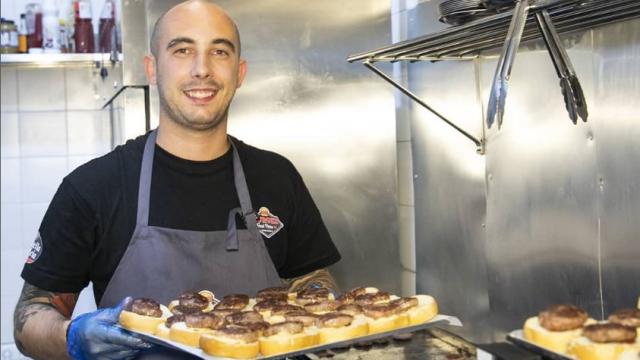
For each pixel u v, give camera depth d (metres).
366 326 1.26
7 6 2.78
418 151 1.97
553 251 1.53
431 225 1.93
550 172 1.53
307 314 1.30
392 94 2.04
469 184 1.78
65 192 1.62
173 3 1.89
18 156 2.83
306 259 1.82
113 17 2.35
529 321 1.06
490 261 1.71
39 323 1.49
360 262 2.06
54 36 2.56
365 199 2.05
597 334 0.97
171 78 1.60
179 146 1.65
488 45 1.56
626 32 1.34
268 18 1.97
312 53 2.01
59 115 2.85
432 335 1.34
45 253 1.59
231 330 1.18
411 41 1.41
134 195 1.63
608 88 1.39
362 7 2.02
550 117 1.52
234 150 1.72
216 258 1.60
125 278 1.58
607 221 1.40
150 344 1.30
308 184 2.02
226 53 1.62
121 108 2.09
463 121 1.78
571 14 1.24
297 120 2.01
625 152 1.36
